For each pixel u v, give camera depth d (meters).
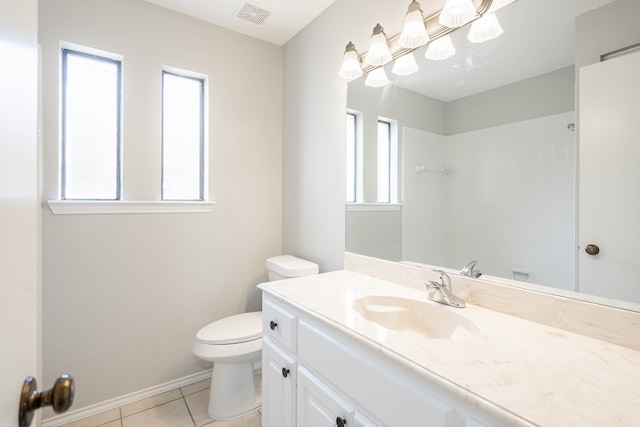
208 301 2.06
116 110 1.83
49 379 1.58
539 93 1.04
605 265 0.89
